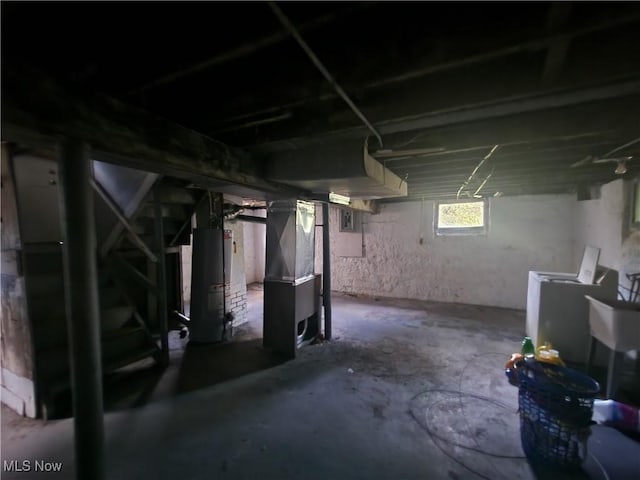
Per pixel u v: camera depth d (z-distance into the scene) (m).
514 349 3.37
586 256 3.20
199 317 3.55
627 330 2.23
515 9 0.95
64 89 1.17
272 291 3.32
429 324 4.26
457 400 2.36
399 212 5.85
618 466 1.70
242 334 3.89
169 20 0.94
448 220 5.55
